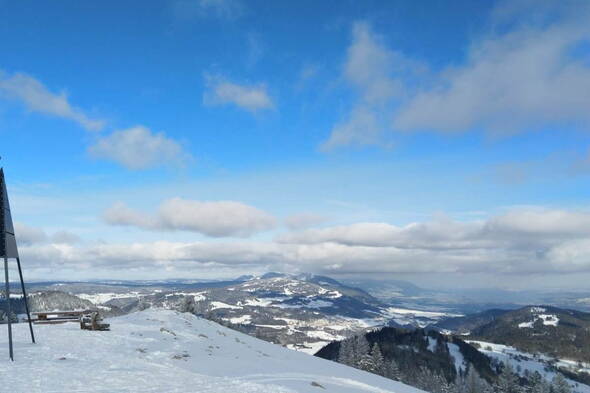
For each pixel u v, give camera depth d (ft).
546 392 447.83
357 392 76.64
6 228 59.62
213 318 291.58
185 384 53.11
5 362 54.03
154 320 122.62
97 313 97.91
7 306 57.21
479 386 399.85
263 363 89.61
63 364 56.24
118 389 45.78
